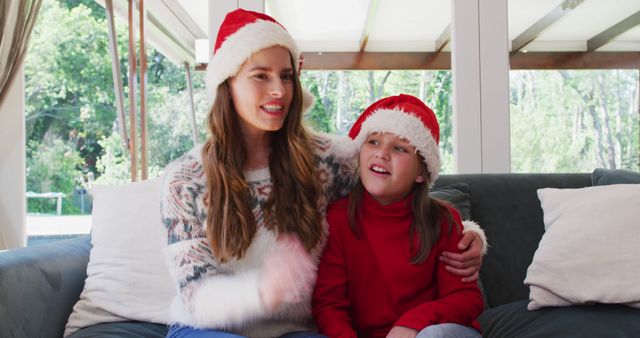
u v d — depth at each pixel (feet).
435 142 3.87
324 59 7.79
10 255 4.11
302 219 3.80
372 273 3.90
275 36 3.72
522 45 7.69
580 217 4.58
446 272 3.79
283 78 3.86
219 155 3.75
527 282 4.55
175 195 3.69
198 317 3.29
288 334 3.62
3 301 3.69
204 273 3.48
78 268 4.69
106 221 4.86
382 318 3.86
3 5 7.29
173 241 3.63
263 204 3.84
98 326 4.27
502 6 7.57
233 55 3.70
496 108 7.57
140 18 8.07
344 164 4.22
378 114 3.85
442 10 7.75
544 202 5.10
